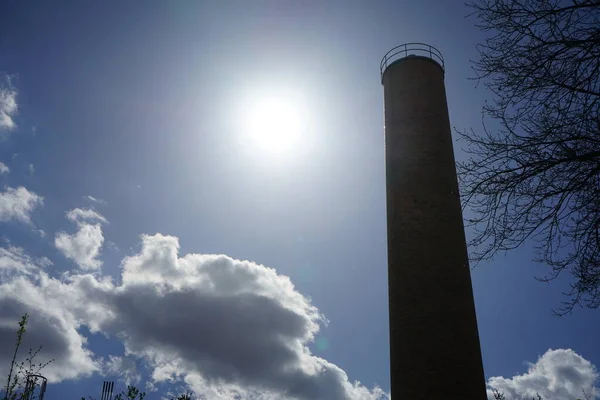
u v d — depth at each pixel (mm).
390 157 21734
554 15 7371
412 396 16656
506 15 7719
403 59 23547
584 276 7832
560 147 7375
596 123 7180
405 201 20047
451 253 18828
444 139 21516
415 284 18312
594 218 7465
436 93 22672
